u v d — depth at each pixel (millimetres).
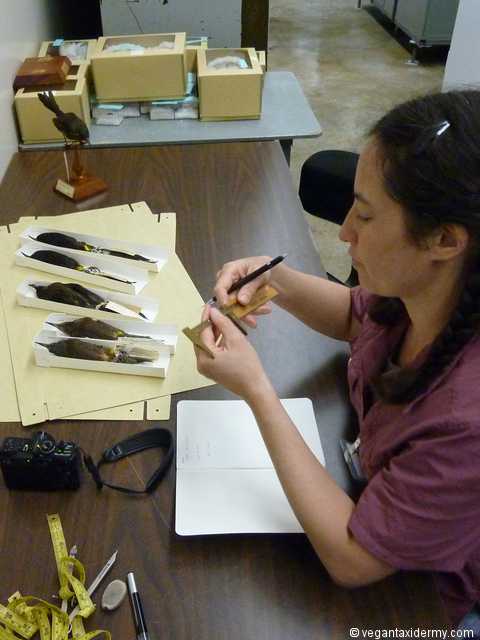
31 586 736
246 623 708
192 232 1396
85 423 939
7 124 1667
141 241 1356
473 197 607
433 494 674
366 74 4461
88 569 752
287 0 6055
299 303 1088
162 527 802
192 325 1111
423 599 735
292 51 4848
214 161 1703
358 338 994
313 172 1681
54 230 1350
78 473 835
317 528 736
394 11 5020
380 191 658
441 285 713
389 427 777
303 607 724
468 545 720
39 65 1794
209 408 957
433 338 776
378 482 736
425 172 614
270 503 826
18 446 824
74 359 1018
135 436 907
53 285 1167
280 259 1017
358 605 728
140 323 1080
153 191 1560
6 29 1708
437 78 4410
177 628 700
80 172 1532
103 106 1869
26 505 826
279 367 1050
